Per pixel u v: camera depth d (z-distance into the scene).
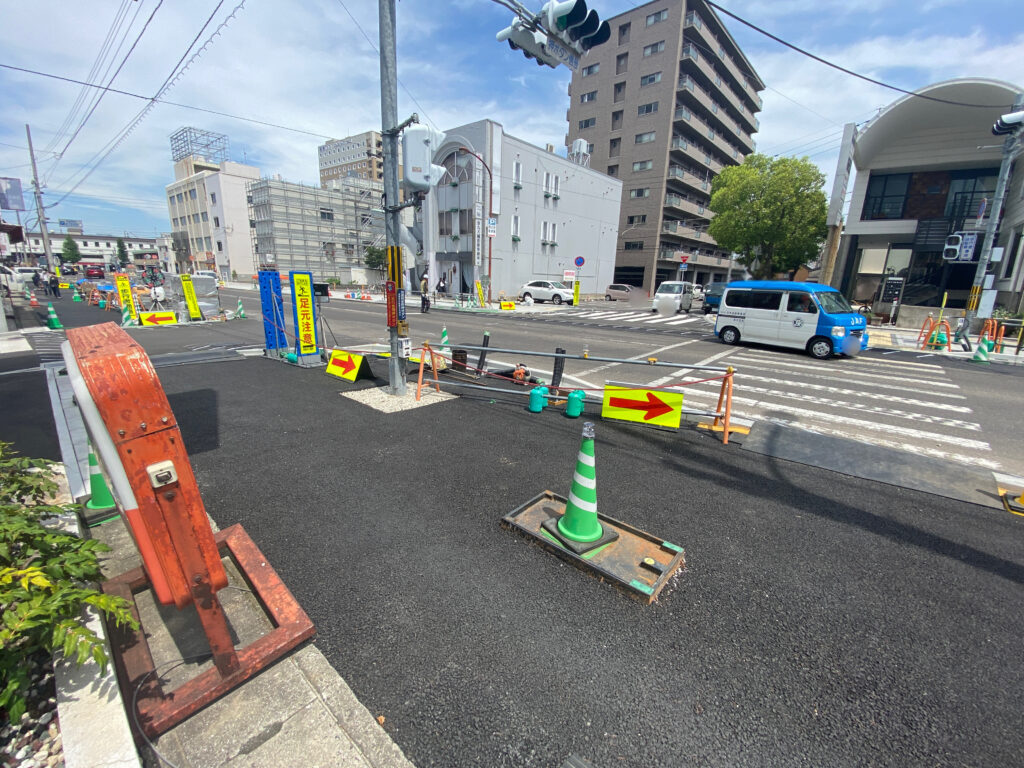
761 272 33.78
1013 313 16.86
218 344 11.84
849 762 1.82
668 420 5.70
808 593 2.82
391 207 6.12
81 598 1.80
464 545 3.18
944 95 17.59
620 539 3.22
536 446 5.04
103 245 103.75
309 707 1.98
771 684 2.17
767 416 6.54
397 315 6.57
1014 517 3.80
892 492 4.19
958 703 2.10
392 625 2.45
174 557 1.75
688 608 2.65
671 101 40.94
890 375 9.52
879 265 30.94
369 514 3.55
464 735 1.88
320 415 5.93
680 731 1.92
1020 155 17.61
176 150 72.19
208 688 1.95
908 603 2.76
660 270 48.22
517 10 5.44
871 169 22.27
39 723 1.82
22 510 2.26
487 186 29.08
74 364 1.65
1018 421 6.50
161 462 1.65
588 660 2.26
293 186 56.16
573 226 36.53
